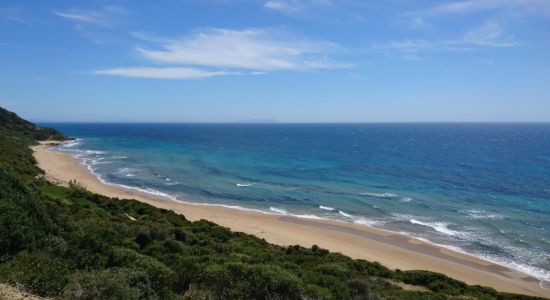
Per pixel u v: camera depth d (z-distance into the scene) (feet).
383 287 61.46
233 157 297.33
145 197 153.38
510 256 97.19
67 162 233.55
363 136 622.95
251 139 527.81
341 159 292.20
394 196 163.32
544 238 109.91
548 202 153.58
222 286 38.34
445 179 205.98
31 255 38.47
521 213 136.77
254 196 161.17
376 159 293.84
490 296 68.69
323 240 106.11
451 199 158.61
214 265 42.11
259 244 89.04
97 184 173.47
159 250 61.62
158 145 401.29
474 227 120.26
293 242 102.01
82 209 91.71
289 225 120.37
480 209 142.51
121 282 33.01
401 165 259.80
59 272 34.17
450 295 64.34
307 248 94.22
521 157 307.17
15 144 242.78
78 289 31.58
